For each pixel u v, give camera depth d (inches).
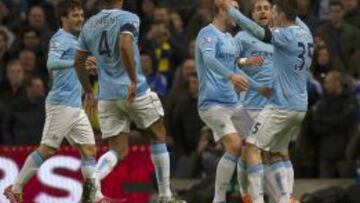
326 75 1839.3
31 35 1987.0
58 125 1440.7
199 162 1812.3
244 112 1477.6
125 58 1299.2
